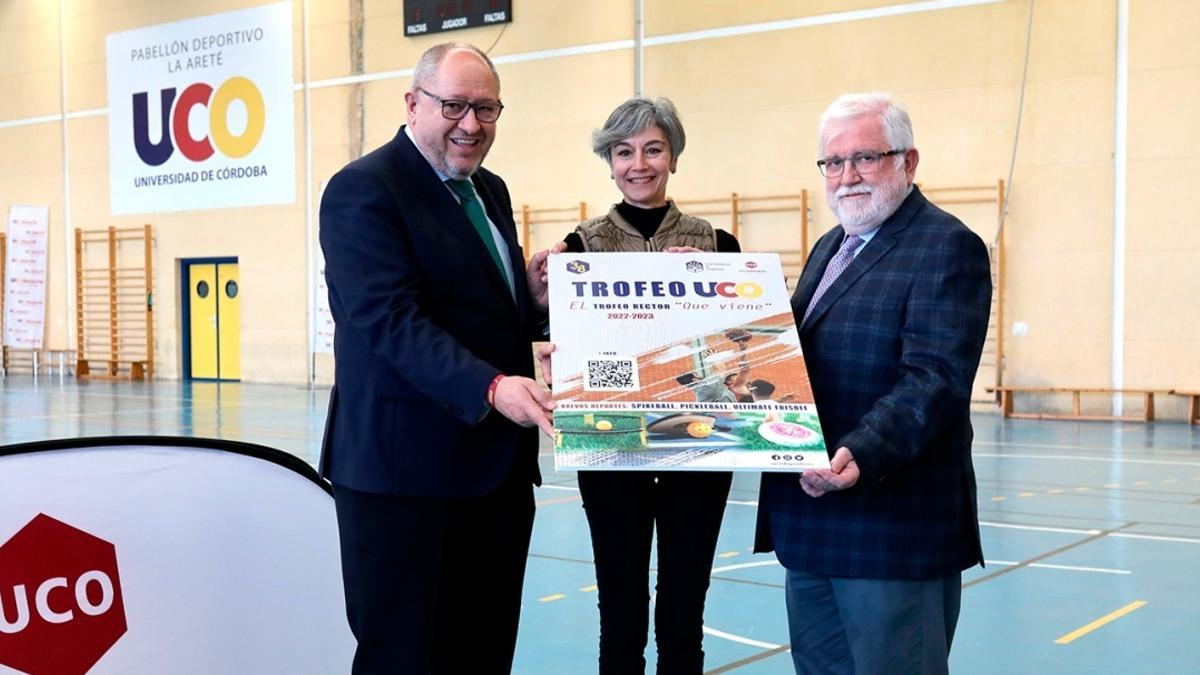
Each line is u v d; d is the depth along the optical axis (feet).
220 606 4.64
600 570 8.34
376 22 47.52
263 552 4.78
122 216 55.42
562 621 13.48
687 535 8.23
